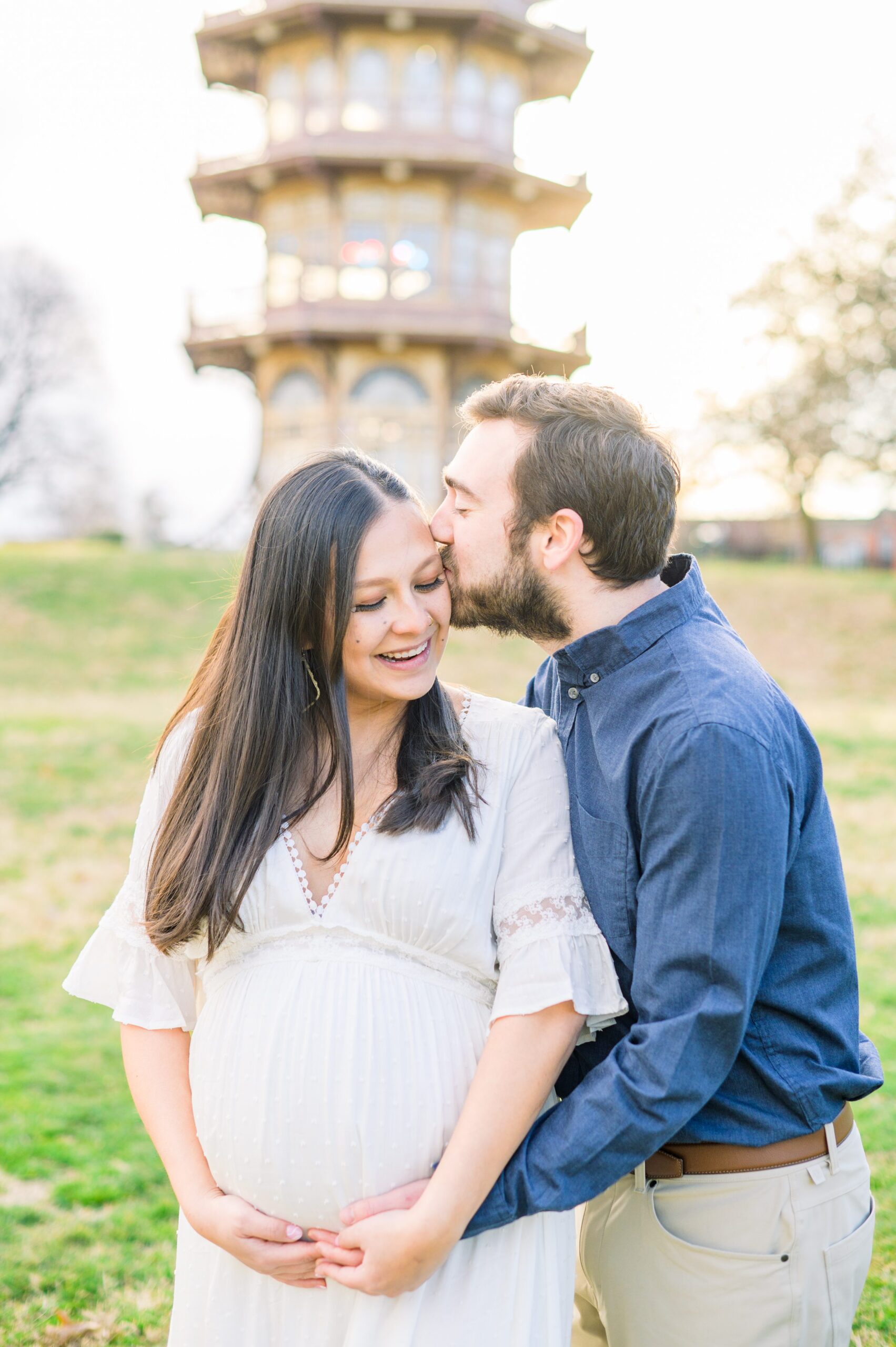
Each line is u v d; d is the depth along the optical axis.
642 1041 1.50
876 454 25.86
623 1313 1.75
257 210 28.23
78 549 29.69
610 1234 1.76
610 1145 1.50
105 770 9.77
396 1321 1.54
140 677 15.05
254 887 1.67
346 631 1.65
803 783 1.62
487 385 1.86
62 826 8.12
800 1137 1.63
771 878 1.47
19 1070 4.32
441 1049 1.63
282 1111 1.61
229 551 24.06
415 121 25.64
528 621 1.77
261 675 1.69
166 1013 1.80
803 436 25.75
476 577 1.77
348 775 1.65
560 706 1.84
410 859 1.61
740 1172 1.62
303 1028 1.62
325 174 25.56
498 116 26.62
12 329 38.75
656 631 1.65
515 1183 1.53
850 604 18.83
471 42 25.50
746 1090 1.62
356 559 1.63
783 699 1.63
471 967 1.67
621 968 1.66
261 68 26.92
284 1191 1.61
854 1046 1.68
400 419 26.70
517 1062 1.56
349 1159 1.59
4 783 9.20
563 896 1.64
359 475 1.68
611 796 1.62
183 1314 1.72
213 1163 1.68
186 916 1.66
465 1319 1.58
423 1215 1.49
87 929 6.05
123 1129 3.85
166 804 1.82
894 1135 3.63
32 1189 3.45
